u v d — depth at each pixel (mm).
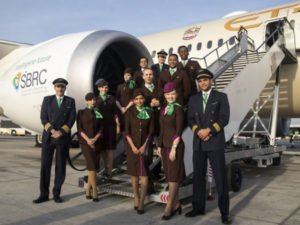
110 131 4211
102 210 3418
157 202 3783
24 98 6219
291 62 8898
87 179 4207
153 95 3848
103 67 6871
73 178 5555
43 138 3781
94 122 3744
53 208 3488
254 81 5707
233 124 4789
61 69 5578
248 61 6980
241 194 4410
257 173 6668
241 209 3549
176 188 3170
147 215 3240
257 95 5820
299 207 3660
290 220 3111
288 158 10227
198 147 3199
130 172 3379
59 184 3801
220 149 3111
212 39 10469
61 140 3773
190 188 3623
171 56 3891
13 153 10625
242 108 5129
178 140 3102
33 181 5156
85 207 3541
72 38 6023
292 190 4723
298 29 8711
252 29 9539
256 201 3967
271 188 4887
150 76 3775
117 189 3869
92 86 5492
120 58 6977
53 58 5828
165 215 3098
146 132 3355
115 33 6094
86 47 5699
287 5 10188
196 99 3312
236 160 5379
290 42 8406
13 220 3018
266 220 3107
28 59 6406
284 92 9445
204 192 3254
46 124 3768
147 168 3244
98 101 4156
